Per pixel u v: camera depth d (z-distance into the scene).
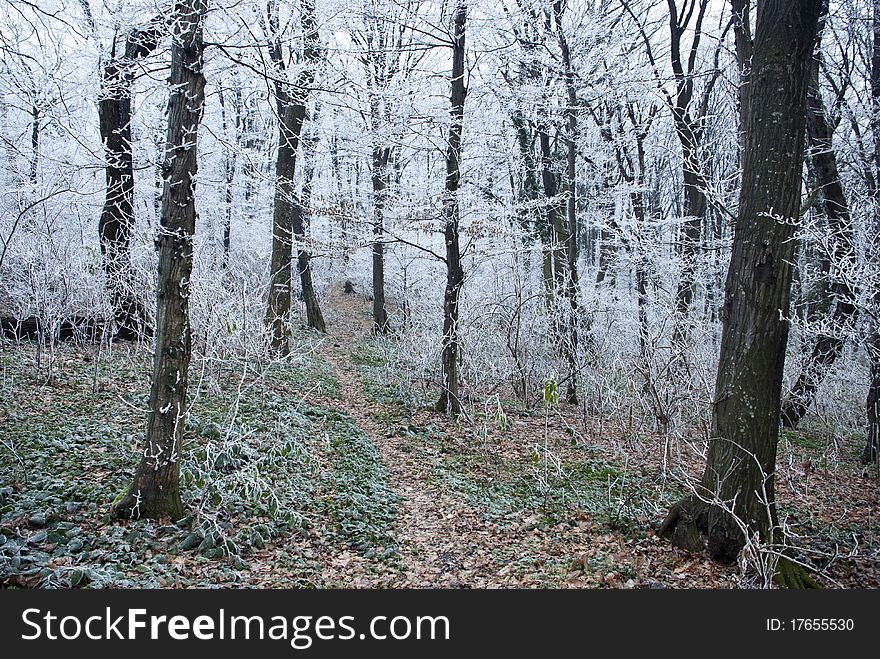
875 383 8.95
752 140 5.08
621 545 5.58
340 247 11.23
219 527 4.77
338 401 10.10
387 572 4.76
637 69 11.58
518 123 12.75
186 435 6.60
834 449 9.62
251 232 18.56
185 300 4.85
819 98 9.11
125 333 10.30
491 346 10.80
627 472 7.81
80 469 5.38
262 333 8.12
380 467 7.26
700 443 8.87
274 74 6.61
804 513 6.98
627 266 12.48
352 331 19.22
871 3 8.82
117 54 7.69
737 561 4.96
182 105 4.66
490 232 10.90
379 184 15.11
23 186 7.25
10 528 4.21
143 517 4.75
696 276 10.59
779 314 5.04
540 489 7.04
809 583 4.89
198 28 4.70
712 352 9.06
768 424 5.09
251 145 15.76
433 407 10.16
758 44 5.04
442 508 6.29
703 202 11.33
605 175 13.66
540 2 10.63
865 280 7.95
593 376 9.38
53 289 7.93
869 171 8.84
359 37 10.26
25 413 6.30
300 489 6.05
